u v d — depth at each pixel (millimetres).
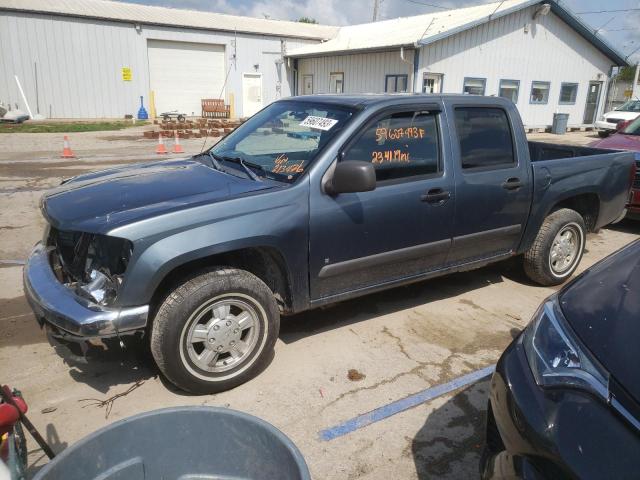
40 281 3184
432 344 4000
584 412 1792
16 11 22672
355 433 2986
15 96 23578
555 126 22734
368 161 3711
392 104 3846
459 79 20234
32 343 3896
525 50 21688
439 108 4109
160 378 3477
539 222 4852
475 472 2725
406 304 4711
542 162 4801
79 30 24031
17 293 4785
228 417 1743
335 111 3898
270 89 29234
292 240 3387
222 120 24219
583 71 24047
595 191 5160
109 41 24781
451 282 5281
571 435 1759
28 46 23281
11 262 5566
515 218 4629
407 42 18578
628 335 1963
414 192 3887
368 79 21391
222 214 3148
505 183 4441
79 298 2986
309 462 2756
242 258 3576
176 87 27125
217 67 27891
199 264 3303
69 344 3098
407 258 4016
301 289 3561
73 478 1607
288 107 4398
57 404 3180
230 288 3168
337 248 3615
